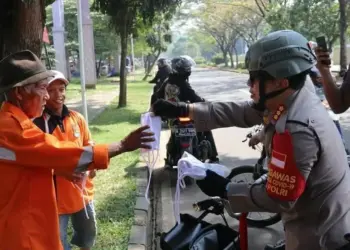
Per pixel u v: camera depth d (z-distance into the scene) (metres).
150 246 4.47
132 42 35.12
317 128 1.90
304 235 1.99
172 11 14.56
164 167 6.95
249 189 2.06
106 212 5.01
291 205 1.88
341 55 23.84
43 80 2.25
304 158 1.85
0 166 2.18
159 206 5.57
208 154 6.46
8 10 4.35
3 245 2.18
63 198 3.17
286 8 27.77
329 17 26.31
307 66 1.93
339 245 1.91
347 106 3.01
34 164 2.16
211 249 3.21
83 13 24.06
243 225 2.78
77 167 2.17
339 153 1.97
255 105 2.21
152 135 2.27
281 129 1.91
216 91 22.22
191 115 2.47
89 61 24.45
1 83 2.22
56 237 2.26
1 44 4.42
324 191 1.94
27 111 2.25
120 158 7.52
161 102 2.51
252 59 1.99
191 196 5.89
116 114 13.59
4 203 2.20
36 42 4.39
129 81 32.34
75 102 17.78
